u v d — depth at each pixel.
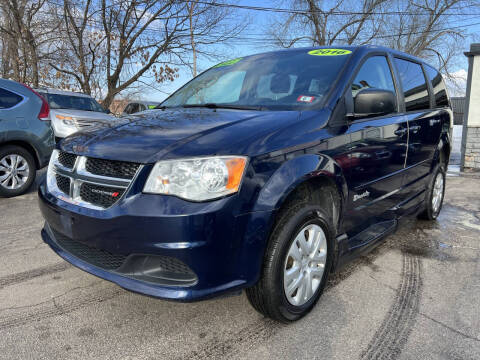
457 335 2.22
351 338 2.18
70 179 2.22
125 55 18.34
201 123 2.32
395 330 2.27
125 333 2.19
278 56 3.38
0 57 16.94
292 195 2.27
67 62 17.34
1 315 2.35
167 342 2.11
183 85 3.70
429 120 3.94
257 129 2.17
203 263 1.88
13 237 3.76
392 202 3.32
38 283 2.79
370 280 2.94
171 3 18.22
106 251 2.12
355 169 2.62
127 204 1.92
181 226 1.83
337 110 2.59
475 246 3.76
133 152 2.02
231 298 2.60
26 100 5.34
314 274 2.39
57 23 16.62
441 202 4.71
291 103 2.69
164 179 1.90
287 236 2.11
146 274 2.01
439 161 4.34
